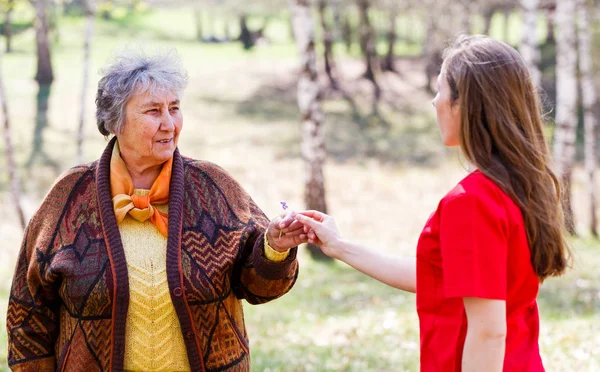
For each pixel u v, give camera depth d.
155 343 2.69
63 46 30.42
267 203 15.77
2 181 15.38
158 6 37.88
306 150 11.73
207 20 43.81
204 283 2.71
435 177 18.33
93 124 20.41
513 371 2.21
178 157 2.89
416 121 24.39
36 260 2.76
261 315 8.29
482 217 2.13
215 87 27.19
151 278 2.70
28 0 13.34
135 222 2.79
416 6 28.30
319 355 6.16
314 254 12.30
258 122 22.84
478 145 2.23
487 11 28.89
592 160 13.88
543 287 9.30
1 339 6.77
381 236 14.25
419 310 2.34
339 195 16.73
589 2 21.48
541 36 35.03
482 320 2.11
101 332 2.68
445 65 2.33
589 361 5.29
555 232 2.23
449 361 2.23
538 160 2.22
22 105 21.48
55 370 2.88
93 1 12.23
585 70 13.91
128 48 2.85
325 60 28.36
